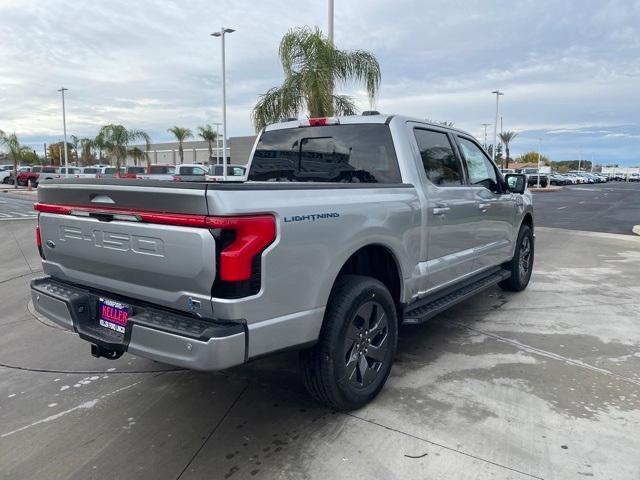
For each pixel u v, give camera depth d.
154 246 2.87
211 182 2.88
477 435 3.21
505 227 5.97
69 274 3.56
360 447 3.11
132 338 2.93
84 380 4.20
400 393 3.81
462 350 4.69
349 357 3.46
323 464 2.96
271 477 2.85
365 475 2.84
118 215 3.05
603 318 5.64
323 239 3.13
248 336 2.75
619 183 82.62
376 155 4.39
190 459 3.04
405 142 4.31
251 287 2.74
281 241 2.85
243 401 3.78
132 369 4.41
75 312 3.36
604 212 22.11
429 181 4.45
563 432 3.24
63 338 5.24
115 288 3.22
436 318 5.67
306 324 3.08
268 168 5.24
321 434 3.28
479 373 4.16
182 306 2.87
